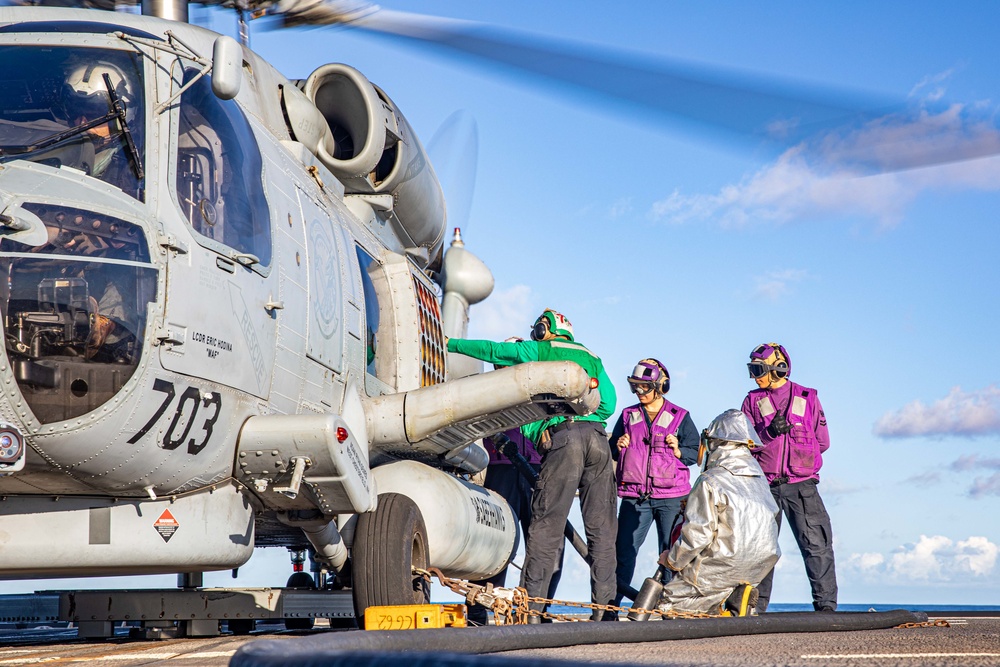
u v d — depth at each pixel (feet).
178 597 17.79
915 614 20.07
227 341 13.62
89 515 13.32
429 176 22.58
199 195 13.62
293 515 15.78
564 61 8.62
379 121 19.44
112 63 13.70
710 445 19.15
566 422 21.57
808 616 16.83
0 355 11.50
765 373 24.99
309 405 16.22
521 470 25.45
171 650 13.48
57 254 11.94
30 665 11.41
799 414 24.70
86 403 12.02
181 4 17.60
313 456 14.16
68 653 13.50
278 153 16.70
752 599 18.62
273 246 15.15
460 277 27.55
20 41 13.80
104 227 12.34
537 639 11.55
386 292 20.42
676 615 17.78
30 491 12.97
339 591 19.58
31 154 12.67
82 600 17.69
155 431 12.72
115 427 12.26
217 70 13.35
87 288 12.01
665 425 25.77
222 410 13.64
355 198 20.47
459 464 22.03
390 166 20.74
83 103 13.30
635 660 9.73
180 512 13.88
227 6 17.61
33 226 11.93
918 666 8.62
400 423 17.57
